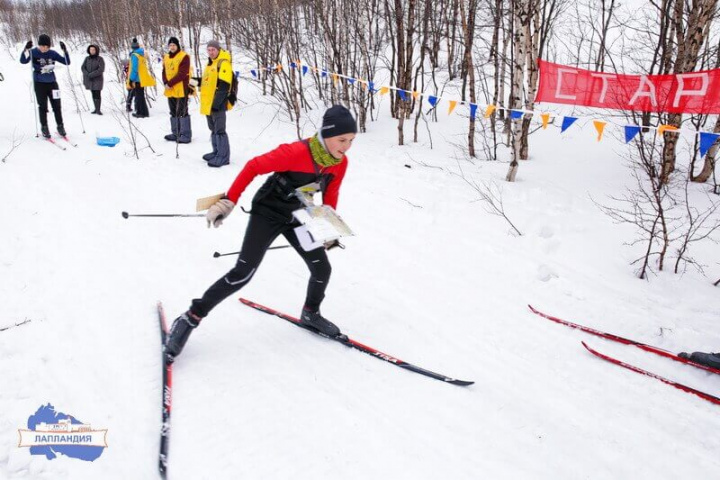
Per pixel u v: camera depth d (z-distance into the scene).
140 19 19.14
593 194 5.74
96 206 4.97
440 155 7.49
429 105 10.14
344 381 2.83
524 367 3.08
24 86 13.45
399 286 3.96
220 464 2.22
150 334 3.08
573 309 3.76
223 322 3.30
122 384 2.64
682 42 5.73
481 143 8.02
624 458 2.41
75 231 4.36
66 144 7.18
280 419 2.50
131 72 9.44
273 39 9.90
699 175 5.93
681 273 4.16
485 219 5.20
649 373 3.03
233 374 2.80
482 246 4.66
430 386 2.84
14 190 5.09
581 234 4.84
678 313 3.69
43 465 2.13
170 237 4.50
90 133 8.09
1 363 2.69
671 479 2.31
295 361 2.96
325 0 9.62
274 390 2.70
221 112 6.54
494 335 3.40
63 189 5.29
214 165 6.65
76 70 16.95
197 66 14.77
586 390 2.89
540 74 5.14
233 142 7.98
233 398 2.62
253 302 3.57
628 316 3.66
